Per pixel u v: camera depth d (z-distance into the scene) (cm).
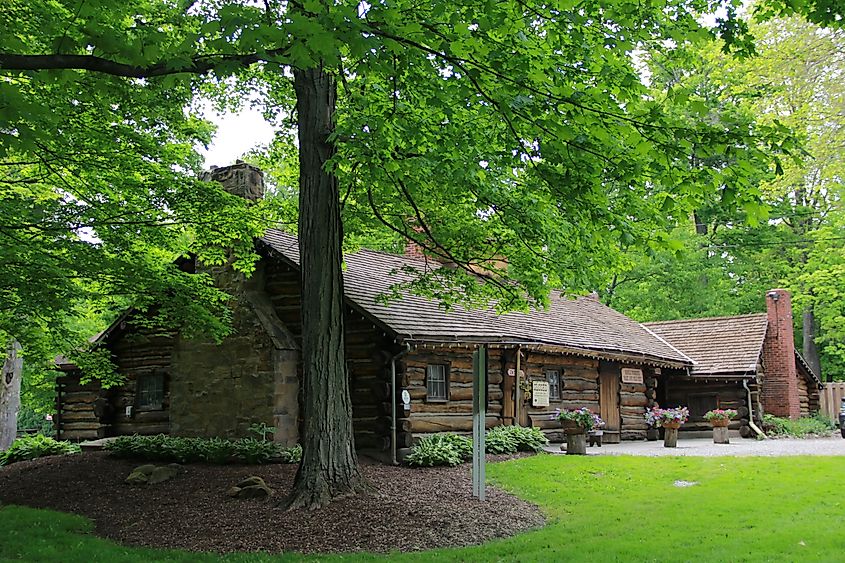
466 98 718
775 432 2339
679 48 884
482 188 991
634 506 1054
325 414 1040
